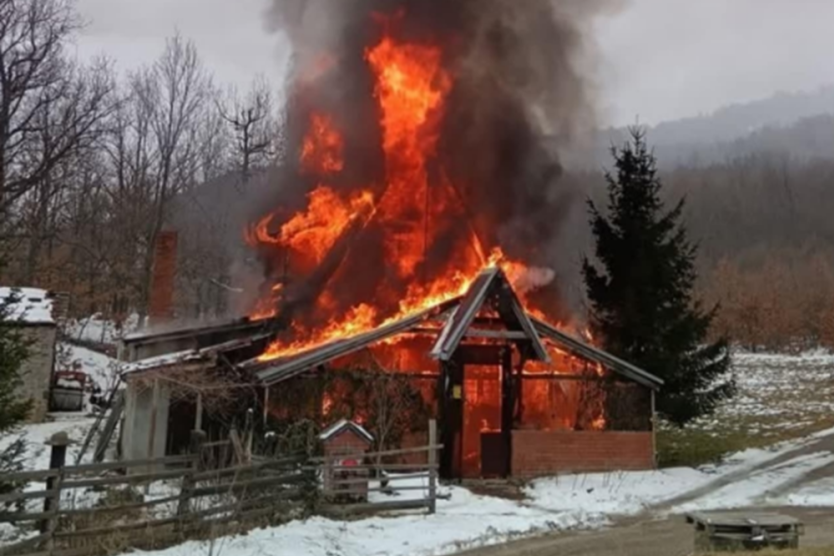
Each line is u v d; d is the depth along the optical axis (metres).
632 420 20.62
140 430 18.53
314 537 12.02
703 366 22.34
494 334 18.62
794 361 49.62
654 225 22.91
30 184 34.50
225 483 12.26
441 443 18.72
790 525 10.69
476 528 13.34
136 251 44.41
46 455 19.16
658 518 14.78
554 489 17.33
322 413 18.05
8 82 34.59
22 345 12.26
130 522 11.13
